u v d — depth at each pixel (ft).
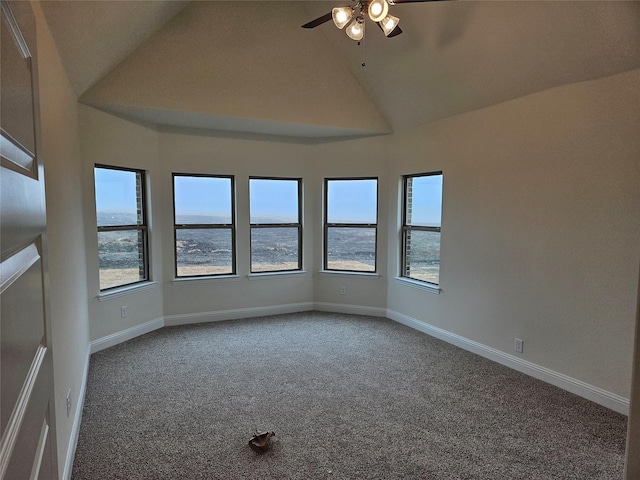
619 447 7.85
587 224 9.62
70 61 9.00
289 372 11.44
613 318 9.22
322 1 12.52
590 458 7.51
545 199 10.57
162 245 15.56
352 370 11.60
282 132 16.38
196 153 15.74
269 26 13.26
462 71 11.71
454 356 12.71
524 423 8.73
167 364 11.94
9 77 2.52
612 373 9.30
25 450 2.49
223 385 10.57
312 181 17.83
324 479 6.91
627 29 8.03
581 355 9.91
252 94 13.67
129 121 13.73
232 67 13.24
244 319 16.89
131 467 7.18
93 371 11.37
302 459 7.46
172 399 9.76
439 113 13.78
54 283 6.24
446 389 10.37
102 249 13.28
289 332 15.14
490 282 12.32
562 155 10.09
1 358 2.07
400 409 9.34
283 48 13.75
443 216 14.02
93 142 12.36
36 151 3.30
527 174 11.02
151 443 7.91
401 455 7.59
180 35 12.41
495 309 12.19
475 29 10.33
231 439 8.08
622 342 9.09
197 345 13.62
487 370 11.60
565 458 7.51
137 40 11.48
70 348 7.76
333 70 14.73
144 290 14.80
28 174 2.96
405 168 15.75
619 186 8.97
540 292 10.82
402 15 11.32
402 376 11.19
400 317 16.47
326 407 9.42
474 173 12.72
